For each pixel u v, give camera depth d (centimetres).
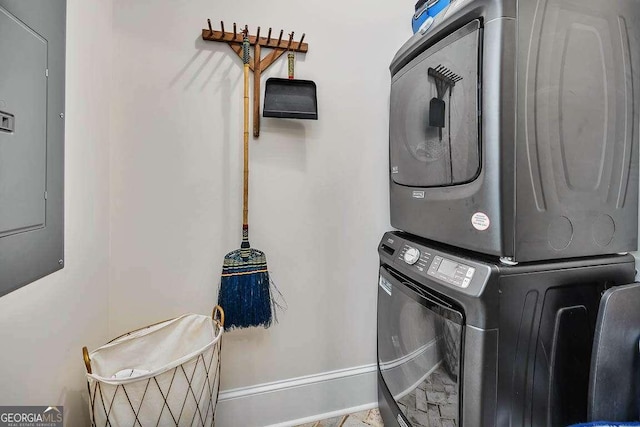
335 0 149
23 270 69
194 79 131
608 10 87
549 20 79
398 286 117
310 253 149
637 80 92
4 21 61
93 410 91
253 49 136
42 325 82
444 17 93
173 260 131
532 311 81
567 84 82
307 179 147
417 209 113
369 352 160
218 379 114
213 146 134
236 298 127
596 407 80
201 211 134
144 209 128
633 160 92
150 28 126
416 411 107
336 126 151
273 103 135
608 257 90
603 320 81
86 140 104
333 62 149
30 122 70
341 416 153
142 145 126
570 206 84
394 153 133
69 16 93
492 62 77
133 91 125
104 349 108
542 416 83
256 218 140
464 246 89
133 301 128
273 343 145
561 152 82
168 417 96
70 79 94
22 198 68
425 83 107
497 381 78
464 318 81
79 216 100
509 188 77
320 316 152
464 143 87
